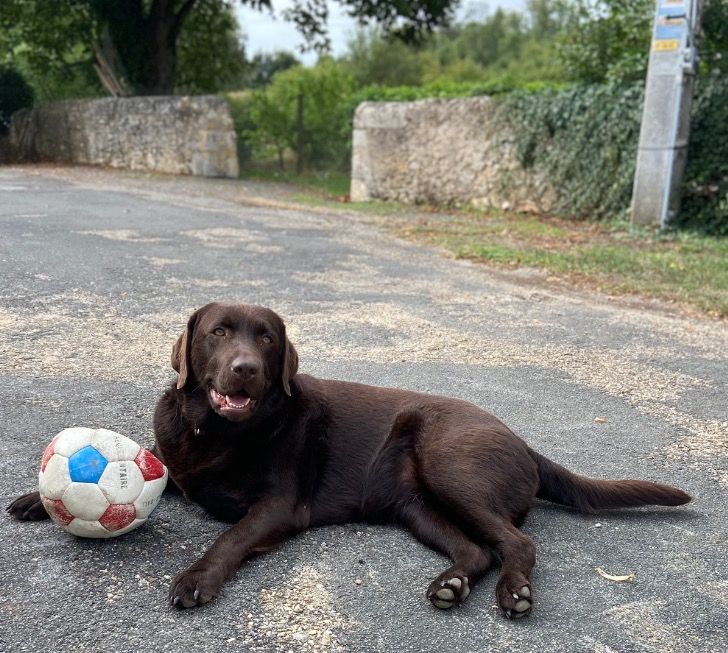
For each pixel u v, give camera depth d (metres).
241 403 1.21
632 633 1.11
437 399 1.44
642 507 1.52
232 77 12.45
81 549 1.22
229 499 1.29
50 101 11.26
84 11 10.27
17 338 2.26
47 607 1.07
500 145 6.30
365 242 4.53
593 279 3.69
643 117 4.96
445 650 1.04
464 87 8.12
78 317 2.54
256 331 1.29
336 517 1.35
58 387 1.91
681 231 5.01
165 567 1.19
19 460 1.51
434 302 3.13
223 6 11.30
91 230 4.24
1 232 3.95
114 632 1.03
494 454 1.29
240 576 1.18
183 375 1.31
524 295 3.37
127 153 9.17
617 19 6.13
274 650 1.02
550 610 1.15
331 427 1.38
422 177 6.91
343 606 1.12
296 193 7.59
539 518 1.45
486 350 2.51
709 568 1.30
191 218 5.03
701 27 5.11
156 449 1.41
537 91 6.12
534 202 6.15
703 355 2.60
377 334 2.61
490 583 1.21
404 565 1.24
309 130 10.12
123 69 10.82
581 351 2.57
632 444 1.82
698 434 1.91
